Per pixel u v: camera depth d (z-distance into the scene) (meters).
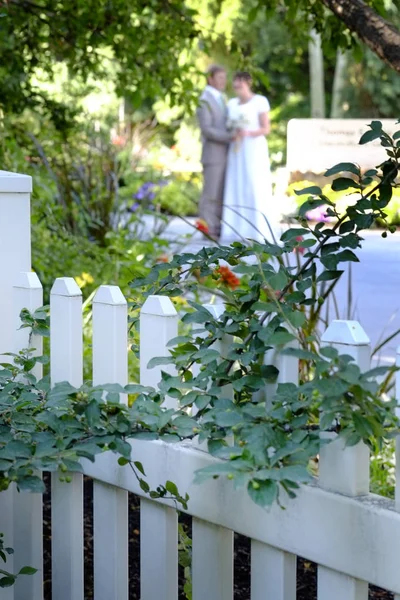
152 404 1.63
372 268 8.77
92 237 6.19
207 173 10.84
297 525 1.59
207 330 1.75
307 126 9.82
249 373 1.71
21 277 2.17
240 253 1.89
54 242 4.90
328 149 9.80
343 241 1.75
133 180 8.04
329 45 3.97
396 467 1.46
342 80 21.83
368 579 1.48
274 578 1.67
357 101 21.80
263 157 10.77
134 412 1.67
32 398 1.80
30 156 5.84
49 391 1.90
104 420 1.70
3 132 5.15
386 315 6.76
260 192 10.70
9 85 4.71
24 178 2.24
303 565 2.82
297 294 1.67
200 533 1.82
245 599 2.57
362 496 1.52
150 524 1.91
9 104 4.89
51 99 5.11
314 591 2.64
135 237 6.09
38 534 2.16
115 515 1.98
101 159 6.79
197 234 10.60
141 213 6.47
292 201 6.81
